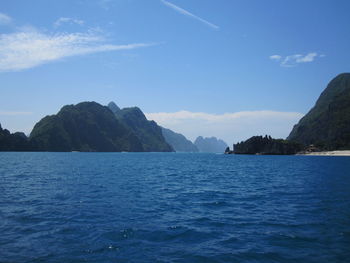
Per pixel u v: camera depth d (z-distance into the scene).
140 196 27.19
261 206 22.42
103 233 14.62
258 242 13.29
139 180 42.38
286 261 10.94
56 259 11.07
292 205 22.70
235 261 10.98
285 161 119.06
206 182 41.00
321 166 80.75
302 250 12.14
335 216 18.66
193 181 42.25
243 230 15.38
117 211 20.12
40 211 19.80
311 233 14.70
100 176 47.94
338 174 53.22
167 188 33.62
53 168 66.62
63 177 45.31
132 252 11.93
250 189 33.19
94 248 12.37
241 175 53.25
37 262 10.77
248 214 19.50
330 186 35.31
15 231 14.86
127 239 13.69
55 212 19.52
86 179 42.56
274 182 40.78
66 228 15.49
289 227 15.92
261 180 43.78
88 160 117.00
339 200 24.89
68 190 30.64
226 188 34.16
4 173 51.66
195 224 16.67
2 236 13.97
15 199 24.77
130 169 67.62
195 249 12.34
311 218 18.12
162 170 66.12
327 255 11.54
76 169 64.31
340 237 13.95
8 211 19.73
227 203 23.89
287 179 44.94
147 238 13.89
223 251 12.08
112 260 11.03
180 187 34.81
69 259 11.09
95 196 26.72
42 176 46.59
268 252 11.93
